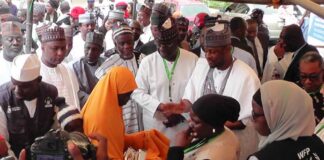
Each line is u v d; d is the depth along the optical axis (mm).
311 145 1945
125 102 2605
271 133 2014
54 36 3086
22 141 2477
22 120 2457
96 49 3648
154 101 3262
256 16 6574
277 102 1964
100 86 2525
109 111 2488
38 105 2504
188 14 9719
